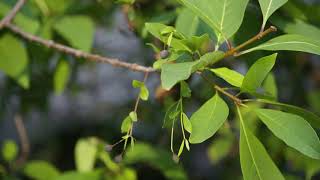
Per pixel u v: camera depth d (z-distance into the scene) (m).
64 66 1.29
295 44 0.87
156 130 1.67
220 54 0.85
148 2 1.17
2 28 1.18
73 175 1.27
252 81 0.87
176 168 1.30
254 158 0.88
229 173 1.52
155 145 1.53
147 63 1.48
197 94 1.28
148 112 1.53
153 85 1.49
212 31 0.96
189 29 0.97
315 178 1.42
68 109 2.16
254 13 1.00
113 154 1.33
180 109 0.88
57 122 2.18
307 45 0.87
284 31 0.97
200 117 0.88
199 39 0.86
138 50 1.53
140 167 1.43
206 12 0.89
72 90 1.55
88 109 2.10
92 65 1.66
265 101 0.89
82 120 2.12
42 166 1.32
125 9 1.13
